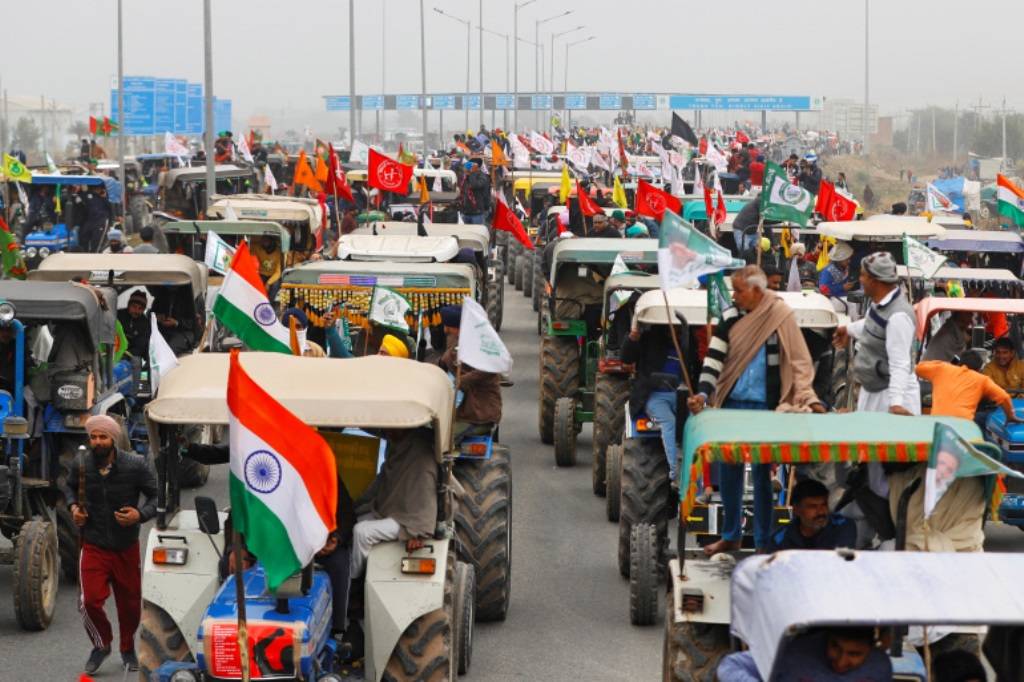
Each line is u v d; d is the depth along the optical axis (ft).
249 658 31.35
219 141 175.01
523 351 103.09
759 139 426.10
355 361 36.65
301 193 153.89
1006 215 88.84
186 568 34.83
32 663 44.14
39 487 49.88
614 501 60.08
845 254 82.17
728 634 33.42
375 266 65.36
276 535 30.73
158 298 69.00
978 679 27.94
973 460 28.66
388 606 34.96
